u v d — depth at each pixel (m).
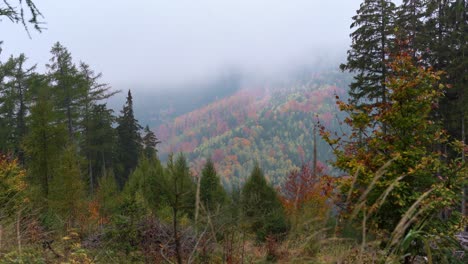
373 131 6.83
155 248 5.94
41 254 4.74
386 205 5.67
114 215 7.77
